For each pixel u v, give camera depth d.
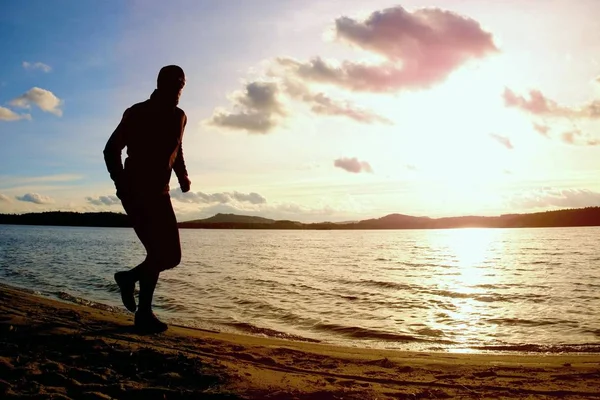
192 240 97.75
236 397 3.34
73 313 6.73
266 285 18.69
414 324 11.32
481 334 10.25
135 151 3.92
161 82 4.02
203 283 18.47
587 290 19.47
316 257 41.75
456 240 101.62
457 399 3.86
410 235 158.12
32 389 3.33
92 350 4.52
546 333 10.48
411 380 4.55
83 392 3.31
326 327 10.59
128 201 3.93
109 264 26.06
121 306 11.32
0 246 44.25
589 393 4.13
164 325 4.38
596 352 8.23
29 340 4.79
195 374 3.88
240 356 5.04
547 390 4.23
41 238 70.94
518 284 21.78
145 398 3.28
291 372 4.53
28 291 13.51
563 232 152.25
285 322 11.02
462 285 21.11
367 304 14.74
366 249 61.56
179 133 4.07
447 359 6.59
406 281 22.48
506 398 3.93
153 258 4.07
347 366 5.07
